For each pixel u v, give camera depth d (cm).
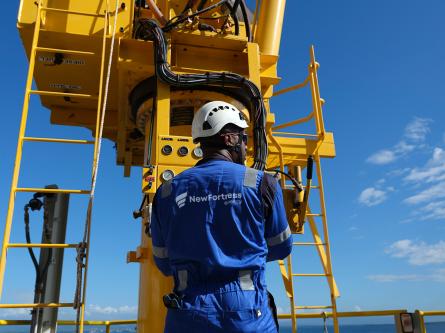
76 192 371
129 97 547
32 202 466
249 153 554
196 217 204
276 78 554
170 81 464
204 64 526
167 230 216
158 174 415
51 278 468
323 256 764
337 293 619
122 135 606
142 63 491
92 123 643
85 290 345
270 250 218
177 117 495
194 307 186
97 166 381
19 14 491
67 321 516
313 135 706
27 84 405
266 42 667
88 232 360
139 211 428
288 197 496
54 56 515
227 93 501
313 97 680
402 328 554
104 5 513
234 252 197
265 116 483
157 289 404
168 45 497
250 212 202
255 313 186
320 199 670
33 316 453
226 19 535
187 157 426
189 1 564
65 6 504
